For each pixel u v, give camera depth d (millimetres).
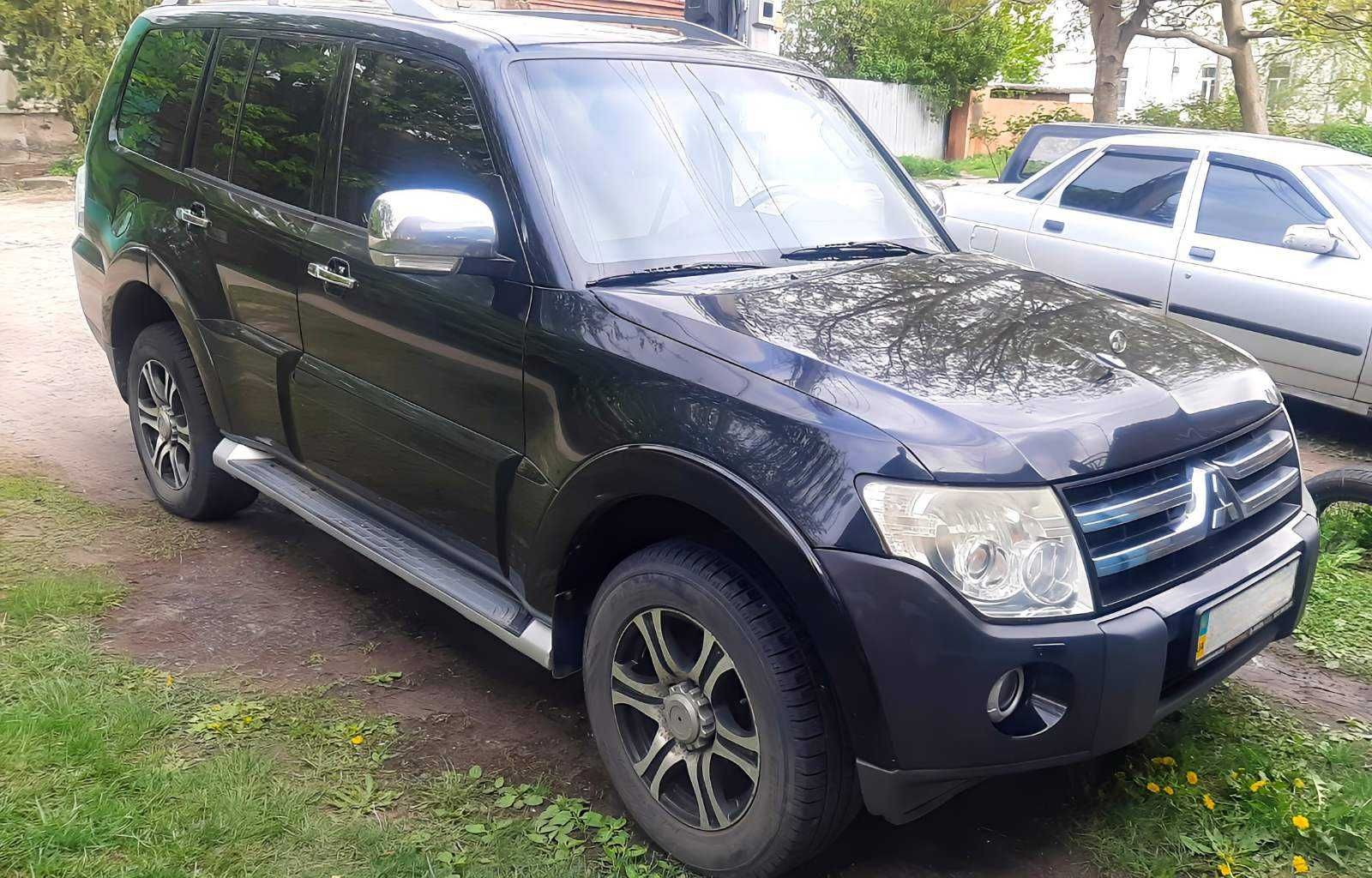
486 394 3059
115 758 2959
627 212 3164
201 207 4223
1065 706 2348
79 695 3256
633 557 2746
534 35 3473
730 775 2711
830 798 2447
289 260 3742
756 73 3885
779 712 2414
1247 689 3682
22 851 2564
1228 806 2986
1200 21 17203
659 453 2564
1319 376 6539
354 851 2703
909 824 2938
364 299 3418
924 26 29297
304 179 3801
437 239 2828
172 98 4578
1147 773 3109
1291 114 19359
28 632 3684
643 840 2836
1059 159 8172
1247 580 2658
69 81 14680
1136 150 7711
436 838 2779
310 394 3740
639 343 2734
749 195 3467
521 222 3020
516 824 2824
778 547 2361
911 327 2844
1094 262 7574
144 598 4043
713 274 3141
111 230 4766
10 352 7293
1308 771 3143
